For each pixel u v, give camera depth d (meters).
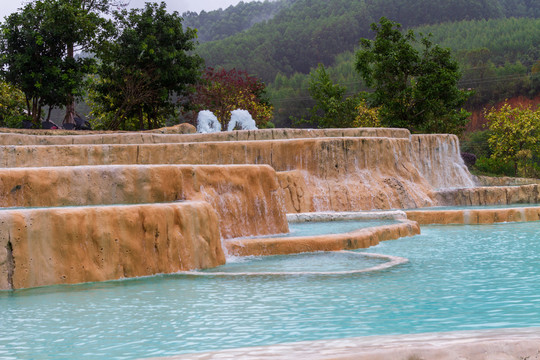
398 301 5.89
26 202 10.70
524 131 43.53
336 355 2.62
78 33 30.59
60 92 30.22
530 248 10.34
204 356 2.79
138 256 8.36
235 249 10.27
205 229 9.36
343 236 10.89
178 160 17.83
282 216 12.95
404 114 38.41
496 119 45.31
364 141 19.72
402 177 20.50
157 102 37.12
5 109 30.64
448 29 189.88
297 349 2.85
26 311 5.91
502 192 20.59
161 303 6.18
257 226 12.51
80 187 11.03
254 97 45.91
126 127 40.34
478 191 20.48
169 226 8.83
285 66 187.62
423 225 15.72
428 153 23.70
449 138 24.58
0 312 5.88
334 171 18.98
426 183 21.03
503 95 121.44
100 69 35.53
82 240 7.98
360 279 7.41
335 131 22.36
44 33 30.30
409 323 4.85
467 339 2.89
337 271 8.13
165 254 8.67
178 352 4.15
